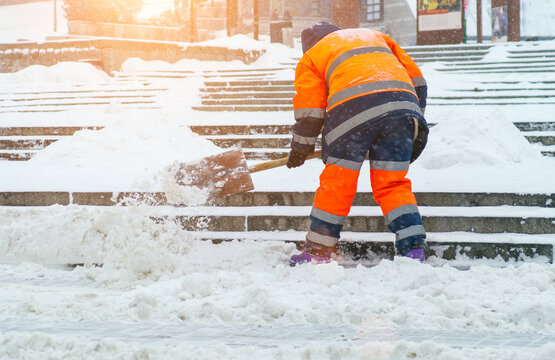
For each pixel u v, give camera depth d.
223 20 36.94
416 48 16.70
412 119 4.61
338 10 24.95
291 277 4.20
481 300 3.50
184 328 3.19
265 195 6.11
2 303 3.66
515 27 21.09
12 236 5.23
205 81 13.57
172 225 5.19
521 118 9.17
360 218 5.55
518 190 5.70
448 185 6.02
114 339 2.77
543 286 3.80
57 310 3.51
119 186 6.50
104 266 4.76
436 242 5.06
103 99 12.44
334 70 4.69
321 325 3.23
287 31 20.28
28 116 11.27
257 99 12.04
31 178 7.12
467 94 11.39
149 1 26.33
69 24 22.47
